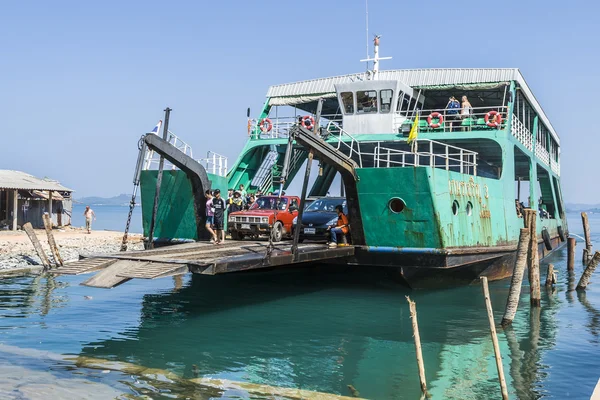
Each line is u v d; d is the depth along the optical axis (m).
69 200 47.34
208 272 13.32
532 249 17.45
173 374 10.46
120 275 13.27
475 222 19.94
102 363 10.98
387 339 13.28
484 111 30.23
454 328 14.47
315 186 31.08
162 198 21.39
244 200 25.03
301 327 14.32
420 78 26.52
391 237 18.16
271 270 21.48
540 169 34.53
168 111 19.17
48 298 17.58
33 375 10.17
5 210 39.97
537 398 9.67
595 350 12.52
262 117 28.86
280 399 9.37
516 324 15.05
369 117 25.66
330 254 17.53
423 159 29.67
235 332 13.70
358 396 9.66
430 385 10.24
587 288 21.28
